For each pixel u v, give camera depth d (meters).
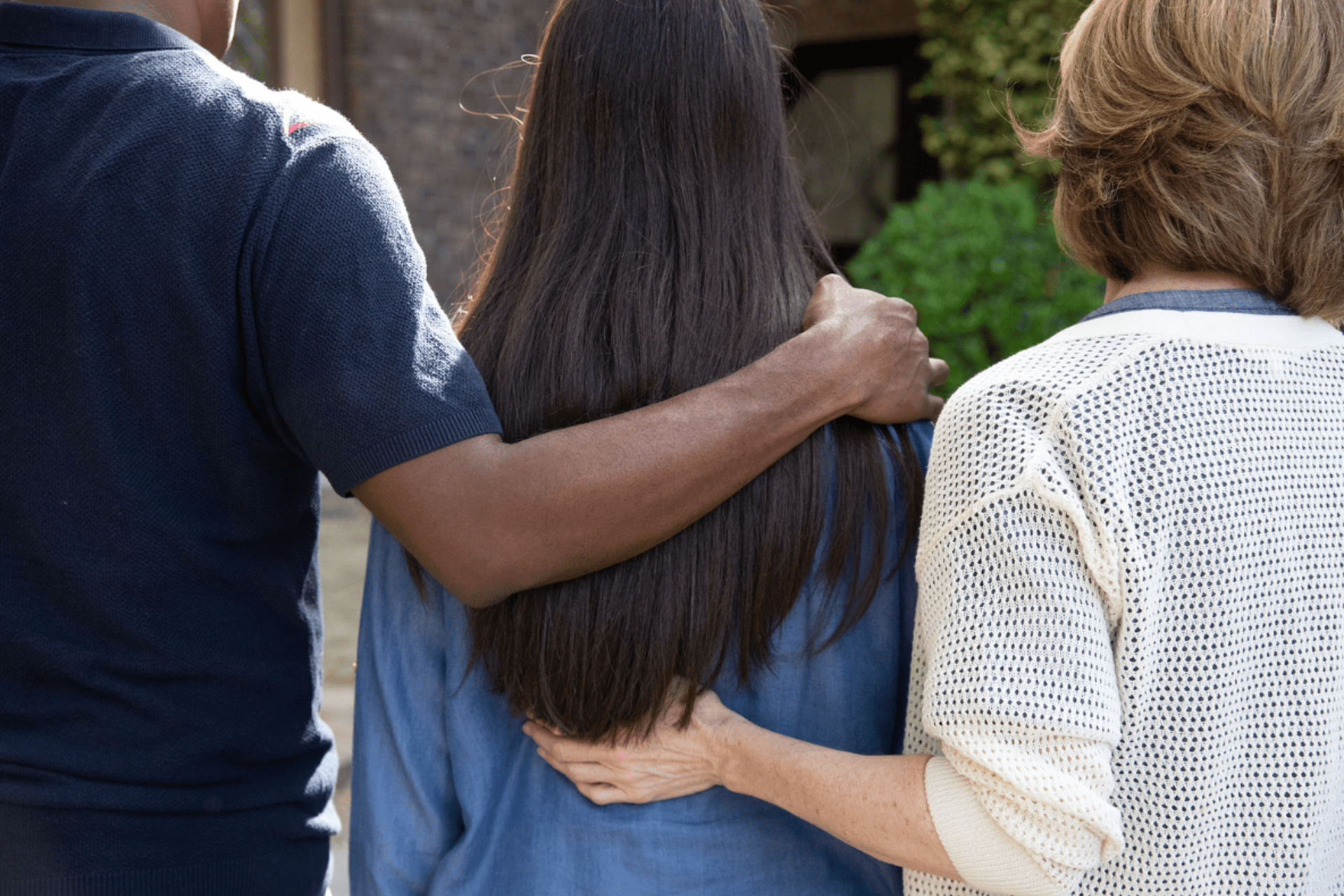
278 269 1.04
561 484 1.05
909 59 8.11
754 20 1.24
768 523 1.17
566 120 1.21
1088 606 0.94
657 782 1.21
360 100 6.77
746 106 1.21
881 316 1.20
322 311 1.04
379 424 1.04
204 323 1.05
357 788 1.34
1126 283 1.09
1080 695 0.92
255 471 1.12
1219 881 0.99
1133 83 1.02
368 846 1.33
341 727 3.73
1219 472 0.96
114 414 1.06
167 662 1.10
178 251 1.04
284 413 1.08
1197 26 0.99
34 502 1.07
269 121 1.08
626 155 1.20
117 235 1.04
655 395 1.16
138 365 1.06
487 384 1.22
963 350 4.88
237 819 1.16
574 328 1.17
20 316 1.06
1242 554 0.96
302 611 1.21
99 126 1.07
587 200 1.21
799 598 1.22
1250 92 0.97
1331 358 1.05
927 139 6.60
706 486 1.09
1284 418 1.00
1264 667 0.98
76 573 1.07
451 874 1.29
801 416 1.13
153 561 1.08
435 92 7.08
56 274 1.05
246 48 6.78
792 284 1.24
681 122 1.19
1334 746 1.00
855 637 1.25
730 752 1.16
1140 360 0.98
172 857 1.12
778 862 1.24
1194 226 0.99
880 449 1.24
